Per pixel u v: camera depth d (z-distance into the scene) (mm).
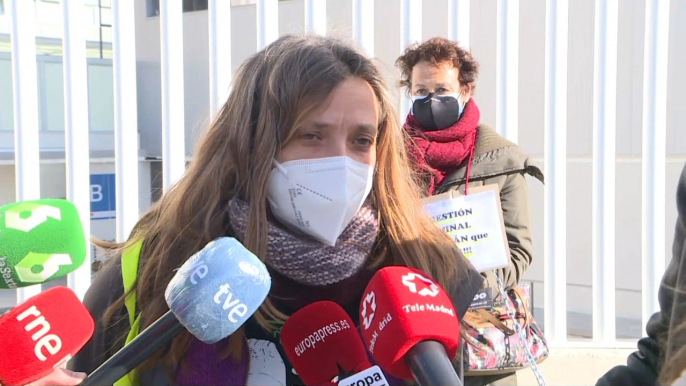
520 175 2791
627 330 4676
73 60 3488
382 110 1596
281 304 1521
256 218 1442
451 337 1167
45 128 5582
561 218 3580
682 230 1422
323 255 1474
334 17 4828
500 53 3439
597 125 3537
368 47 3416
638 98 4582
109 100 6043
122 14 3465
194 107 5754
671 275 1430
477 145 2820
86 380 1112
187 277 1142
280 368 1435
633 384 1504
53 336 1101
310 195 1479
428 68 2908
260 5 3439
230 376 1396
